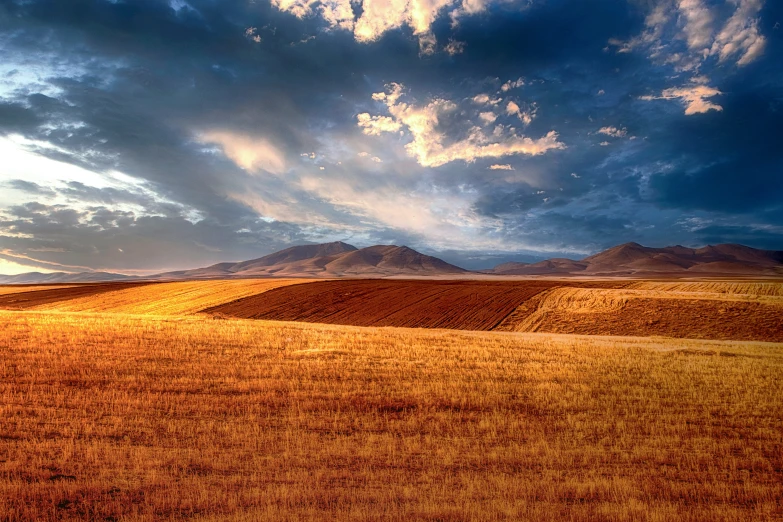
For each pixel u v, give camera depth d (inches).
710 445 539.8
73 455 460.1
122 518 344.2
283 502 371.9
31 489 381.4
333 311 2394.2
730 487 432.1
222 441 513.3
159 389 694.5
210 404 636.1
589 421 614.9
